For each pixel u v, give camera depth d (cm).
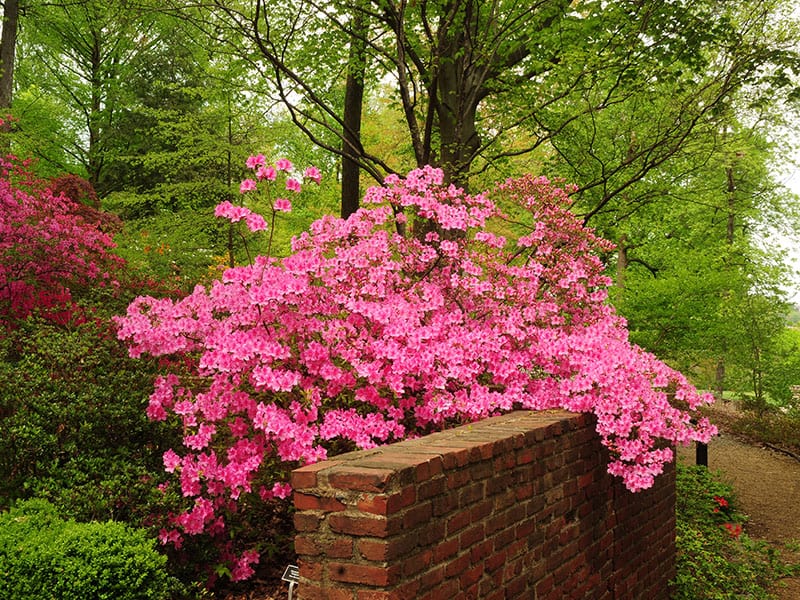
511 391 430
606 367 382
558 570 322
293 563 416
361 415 431
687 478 782
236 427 403
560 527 327
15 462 421
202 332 432
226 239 1238
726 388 1520
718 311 1245
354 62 937
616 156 1115
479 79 902
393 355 408
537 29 848
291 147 1834
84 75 2162
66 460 431
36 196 793
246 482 384
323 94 1025
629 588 407
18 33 1964
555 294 518
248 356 382
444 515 240
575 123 1020
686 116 900
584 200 1088
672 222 1984
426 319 470
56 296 701
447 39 885
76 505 380
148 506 383
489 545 267
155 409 423
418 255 493
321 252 458
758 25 802
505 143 1012
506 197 574
